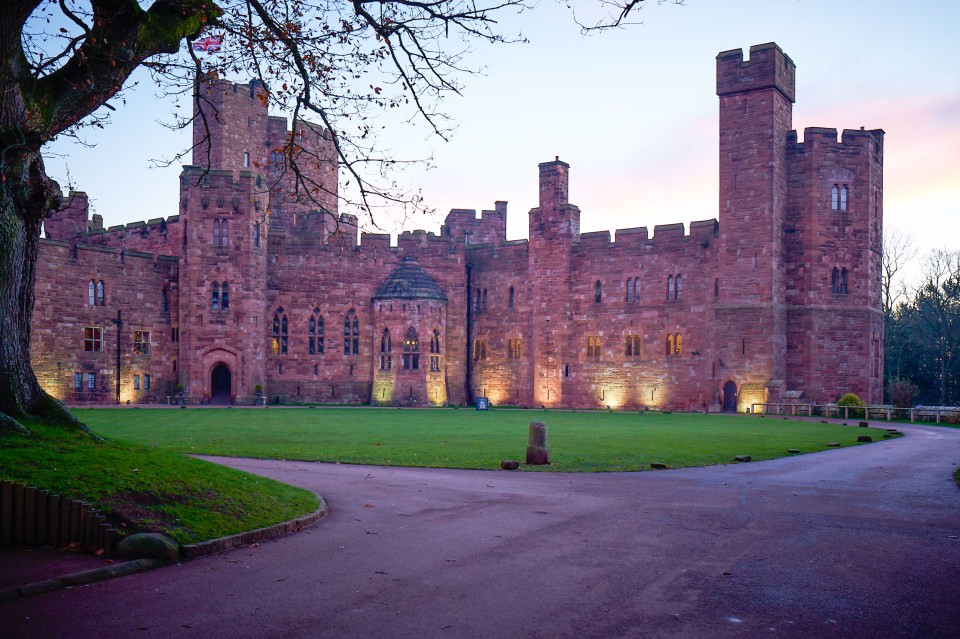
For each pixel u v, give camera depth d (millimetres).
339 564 10633
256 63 15227
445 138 15469
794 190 59719
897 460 24234
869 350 59406
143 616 8438
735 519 13883
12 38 13461
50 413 14547
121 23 13953
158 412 46531
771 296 57312
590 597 9102
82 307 56875
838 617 8398
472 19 14008
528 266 70438
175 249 64625
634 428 38250
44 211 14953
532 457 22484
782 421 45812
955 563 10648
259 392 62219
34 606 8773
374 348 69375
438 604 8836
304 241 67875
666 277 63125
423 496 16484
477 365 72938
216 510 12445
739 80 58812
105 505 11406
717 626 8125
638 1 11609
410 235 71500
